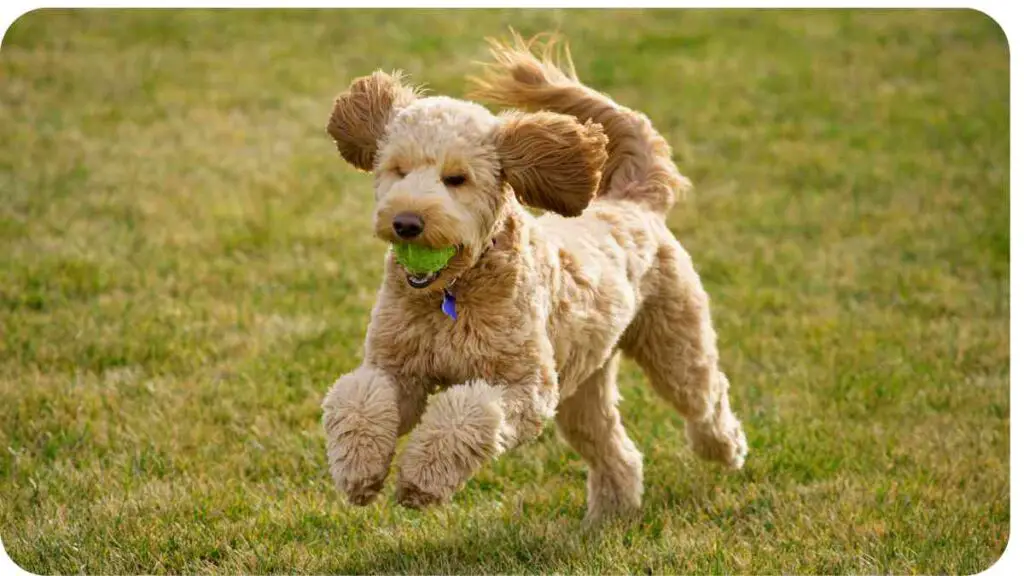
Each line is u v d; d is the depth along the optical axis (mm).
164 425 8148
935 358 9938
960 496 7449
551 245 6078
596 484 7277
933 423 8633
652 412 8648
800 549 6684
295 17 22281
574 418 7109
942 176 15641
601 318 6250
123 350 9508
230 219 13320
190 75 19125
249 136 16750
